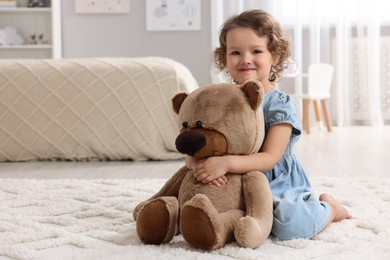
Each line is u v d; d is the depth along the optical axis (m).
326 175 2.51
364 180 2.22
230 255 1.18
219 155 1.30
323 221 1.36
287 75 4.90
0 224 1.50
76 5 5.66
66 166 2.89
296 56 5.49
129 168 2.78
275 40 1.49
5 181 2.29
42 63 3.17
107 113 3.06
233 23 1.50
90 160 3.10
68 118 3.08
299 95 4.84
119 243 1.31
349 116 5.57
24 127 3.10
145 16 5.70
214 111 1.29
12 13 5.57
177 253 1.18
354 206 1.70
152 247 1.25
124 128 3.06
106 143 3.07
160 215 1.24
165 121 3.06
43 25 5.60
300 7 5.48
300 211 1.32
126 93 3.06
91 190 2.04
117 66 3.10
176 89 3.07
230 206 1.29
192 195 1.30
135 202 1.80
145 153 3.05
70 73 3.10
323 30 5.56
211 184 1.29
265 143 1.40
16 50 5.63
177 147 1.27
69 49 5.72
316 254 1.19
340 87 5.49
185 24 5.67
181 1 5.66
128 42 5.72
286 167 1.46
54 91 3.09
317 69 4.83
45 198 1.90
